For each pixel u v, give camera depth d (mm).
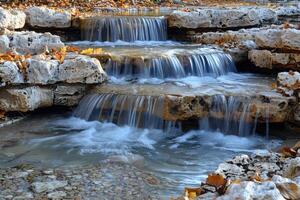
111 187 4492
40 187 4441
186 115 6430
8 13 8258
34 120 6949
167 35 10438
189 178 4887
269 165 4047
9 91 6809
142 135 6391
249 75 8367
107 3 13289
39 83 6957
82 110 7039
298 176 3529
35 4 12391
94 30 9914
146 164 5312
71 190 4383
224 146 6066
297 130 6488
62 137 6242
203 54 8195
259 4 13711
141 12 11805
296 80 6645
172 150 5871
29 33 8031
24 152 5625
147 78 7691
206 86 7238
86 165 5125
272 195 3086
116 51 8398
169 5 13758
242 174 3840
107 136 6340
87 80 7176
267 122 6355
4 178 4672
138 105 6586
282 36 8047
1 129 6504
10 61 6801
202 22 10250
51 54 7574
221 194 3389
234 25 10391
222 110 6457
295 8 11344
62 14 9844
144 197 4293
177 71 7871
